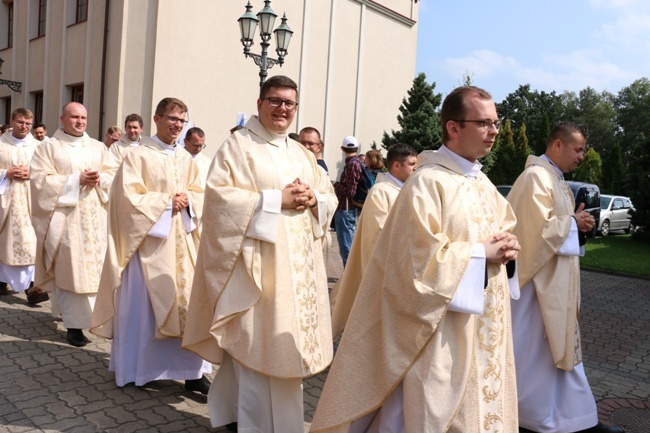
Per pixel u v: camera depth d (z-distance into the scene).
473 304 2.35
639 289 10.12
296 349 3.11
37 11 16.17
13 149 6.62
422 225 2.39
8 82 16.33
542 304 3.57
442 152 2.66
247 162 3.25
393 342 2.49
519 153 28.00
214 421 3.33
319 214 3.37
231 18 14.24
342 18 17.59
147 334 4.02
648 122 72.12
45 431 3.33
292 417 3.21
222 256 3.14
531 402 3.60
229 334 3.16
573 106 78.75
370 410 2.54
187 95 13.45
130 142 6.93
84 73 13.88
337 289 5.21
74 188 5.14
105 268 4.14
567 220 3.59
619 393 4.70
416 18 20.39
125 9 12.73
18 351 4.71
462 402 2.38
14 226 6.42
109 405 3.76
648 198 17.14
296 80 16.47
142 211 4.00
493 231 2.61
